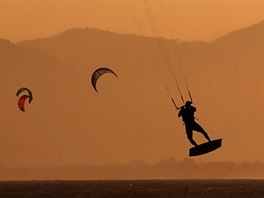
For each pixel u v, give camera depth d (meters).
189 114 153.50
